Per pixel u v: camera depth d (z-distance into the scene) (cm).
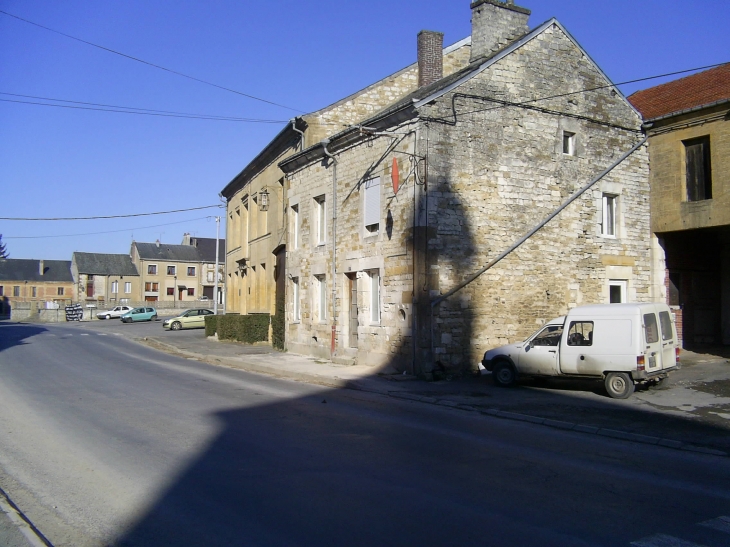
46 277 9012
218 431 940
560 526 542
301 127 2288
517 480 689
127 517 567
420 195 1574
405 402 1283
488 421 1073
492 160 1669
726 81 1975
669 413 1102
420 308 1557
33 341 3275
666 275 1948
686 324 2006
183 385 1501
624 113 1912
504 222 1677
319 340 2098
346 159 1928
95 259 8594
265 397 1312
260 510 579
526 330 1689
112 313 6525
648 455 832
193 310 4694
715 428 978
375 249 1755
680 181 1864
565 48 1803
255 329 2759
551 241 1750
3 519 558
